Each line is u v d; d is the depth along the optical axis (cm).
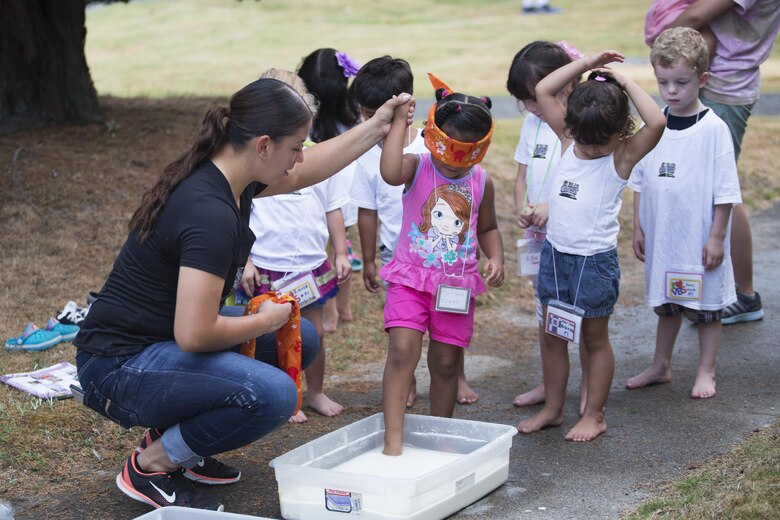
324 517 316
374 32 2111
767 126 1047
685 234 434
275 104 305
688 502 316
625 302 613
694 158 432
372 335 545
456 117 349
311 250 430
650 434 395
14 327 496
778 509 300
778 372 466
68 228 603
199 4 2592
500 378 485
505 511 327
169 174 313
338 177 446
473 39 1972
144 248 312
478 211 387
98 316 321
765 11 511
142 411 314
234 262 316
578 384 471
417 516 307
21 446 376
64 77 774
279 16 2375
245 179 316
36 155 689
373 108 416
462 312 365
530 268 439
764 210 812
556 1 2528
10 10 727
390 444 354
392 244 434
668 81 425
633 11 2288
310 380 435
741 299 541
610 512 323
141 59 1844
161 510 302
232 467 366
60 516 329
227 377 309
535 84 426
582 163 391
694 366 486
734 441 382
